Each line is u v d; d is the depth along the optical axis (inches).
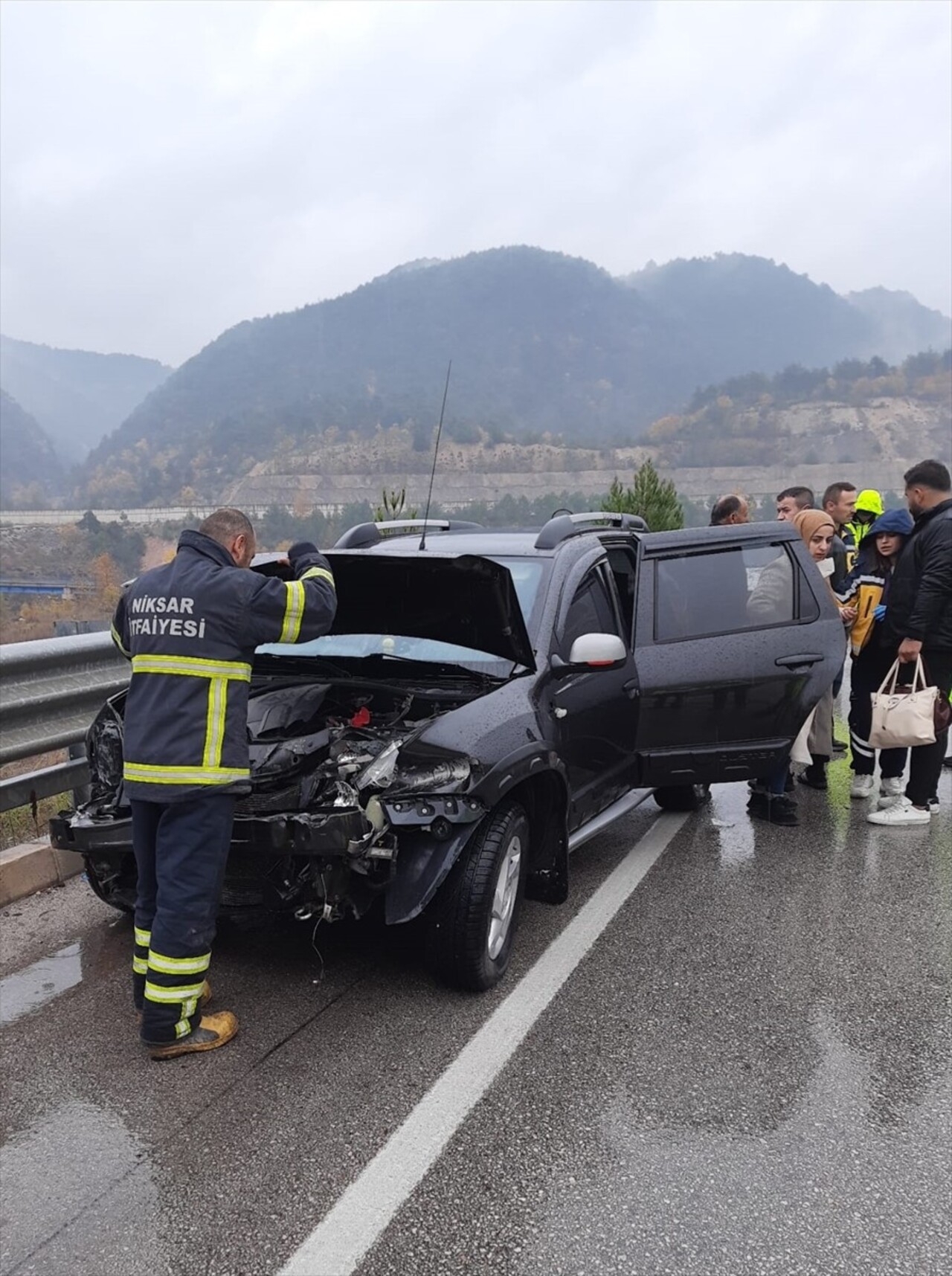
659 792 235.8
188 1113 109.0
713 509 290.5
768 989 140.5
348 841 120.9
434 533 211.2
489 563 147.7
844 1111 109.7
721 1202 93.9
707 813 236.2
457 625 163.0
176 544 126.4
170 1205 93.6
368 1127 106.0
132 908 153.9
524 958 150.6
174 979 118.8
